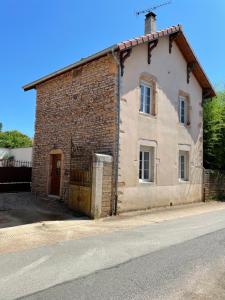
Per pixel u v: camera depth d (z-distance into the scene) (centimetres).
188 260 539
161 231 797
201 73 1511
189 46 1402
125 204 1099
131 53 1158
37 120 1484
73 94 1270
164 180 1295
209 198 1600
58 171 1320
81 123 1209
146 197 1196
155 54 1286
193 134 1502
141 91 1236
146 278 450
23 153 2314
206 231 799
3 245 632
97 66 1166
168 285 425
